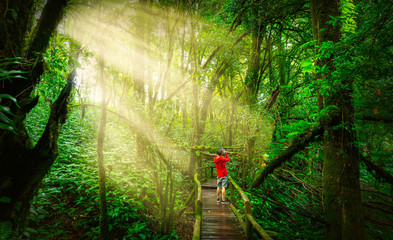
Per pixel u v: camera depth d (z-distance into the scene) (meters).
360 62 2.74
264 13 7.55
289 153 5.38
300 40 8.60
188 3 7.21
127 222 3.97
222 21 8.26
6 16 1.70
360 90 3.59
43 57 2.15
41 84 2.51
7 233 1.61
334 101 3.72
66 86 2.31
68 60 2.59
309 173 6.01
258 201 6.01
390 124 3.59
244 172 7.09
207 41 7.86
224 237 4.06
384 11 2.33
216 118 11.02
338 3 3.82
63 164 4.56
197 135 7.41
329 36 3.73
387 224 4.14
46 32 2.20
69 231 3.25
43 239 2.76
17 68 1.79
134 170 4.92
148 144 4.12
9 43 1.72
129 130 4.78
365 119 3.87
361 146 3.81
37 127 4.76
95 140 6.19
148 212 4.54
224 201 5.59
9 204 1.73
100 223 3.00
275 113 7.32
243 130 7.72
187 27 8.09
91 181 4.17
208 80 9.30
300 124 4.62
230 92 13.20
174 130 5.13
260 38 8.31
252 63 8.36
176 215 4.84
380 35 2.40
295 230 4.96
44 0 2.35
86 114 6.13
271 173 6.00
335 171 3.72
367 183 5.33
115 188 4.38
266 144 7.08
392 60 2.62
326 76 3.26
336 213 3.69
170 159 4.34
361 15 3.57
